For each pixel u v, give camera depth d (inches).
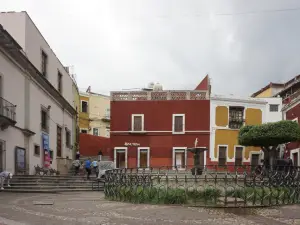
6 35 731.4
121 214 397.7
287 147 1267.2
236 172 491.8
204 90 1469.0
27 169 903.7
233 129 1464.1
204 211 414.9
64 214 400.8
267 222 358.9
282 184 506.6
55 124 1190.3
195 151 1083.9
